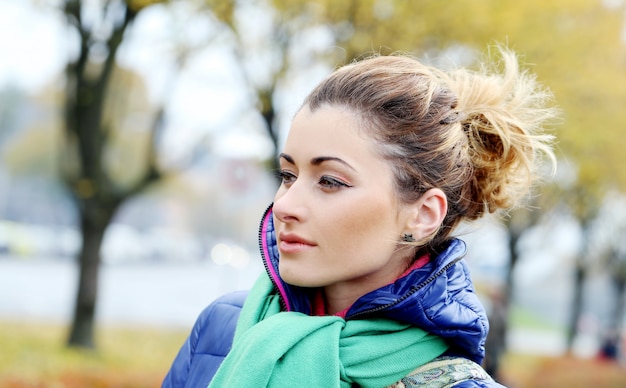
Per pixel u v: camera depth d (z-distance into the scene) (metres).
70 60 9.66
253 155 9.34
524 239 17.19
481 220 1.74
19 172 55.28
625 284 27.36
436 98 1.57
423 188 1.51
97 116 9.93
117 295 20.70
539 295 56.62
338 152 1.47
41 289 19.64
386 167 1.49
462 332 1.46
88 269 10.52
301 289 1.61
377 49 8.00
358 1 7.80
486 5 8.18
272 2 7.81
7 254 30.92
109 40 9.38
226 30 8.38
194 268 35.50
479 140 1.64
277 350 1.41
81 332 10.54
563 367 15.41
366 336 1.45
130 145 19.31
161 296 21.64
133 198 10.68
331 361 1.40
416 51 8.34
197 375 1.71
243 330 1.58
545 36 8.98
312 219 1.47
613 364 18.14
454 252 1.50
